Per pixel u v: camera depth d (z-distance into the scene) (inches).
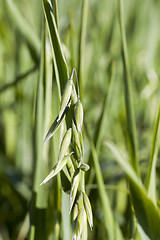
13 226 23.6
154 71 32.1
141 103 29.8
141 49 35.6
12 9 17.4
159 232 16.1
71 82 13.7
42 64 15.9
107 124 27.1
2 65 28.5
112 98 30.0
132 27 37.0
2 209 24.1
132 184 16.5
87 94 30.4
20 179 23.7
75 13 28.2
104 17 33.7
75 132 13.9
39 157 16.4
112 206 23.0
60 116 13.5
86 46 31.2
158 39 36.6
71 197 13.9
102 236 21.7
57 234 16.9
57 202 16.6
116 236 17.2
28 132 26.8
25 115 26.7
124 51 17.0
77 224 14.0
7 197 24.4
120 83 30.2
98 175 17.1
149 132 28.2
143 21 37.0
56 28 14.6
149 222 16.2
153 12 36.3
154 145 16.7
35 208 16.4
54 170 13.8
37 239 16.5
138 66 34.6
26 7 27.3
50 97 16.2
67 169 15.1
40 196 16.4
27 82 26.8
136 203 16.4
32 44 17.8
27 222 20.2
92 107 29.6
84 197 14.2
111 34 33.2
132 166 17.6
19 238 20.0
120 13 16.7
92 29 32.8
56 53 14.7
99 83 30.8
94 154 17.2
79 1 28.5
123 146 25.9
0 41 27.7
